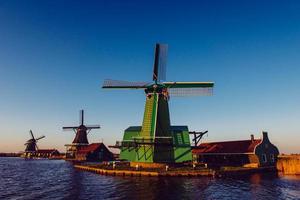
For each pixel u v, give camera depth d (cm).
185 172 4003
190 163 4844
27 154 14275
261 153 5125
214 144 6156
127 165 5116
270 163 5203
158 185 3275
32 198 2719
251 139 5453
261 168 4709
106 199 2608
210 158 5916
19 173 5228
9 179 4256
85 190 3091
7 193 3002
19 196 2827
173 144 4631
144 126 4662
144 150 4600
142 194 2786
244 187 3147
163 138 4578
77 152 9744
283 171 4512
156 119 4553
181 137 4812
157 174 3969
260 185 3288
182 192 2866
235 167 4753
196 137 5266
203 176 4003
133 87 4753
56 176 4622
